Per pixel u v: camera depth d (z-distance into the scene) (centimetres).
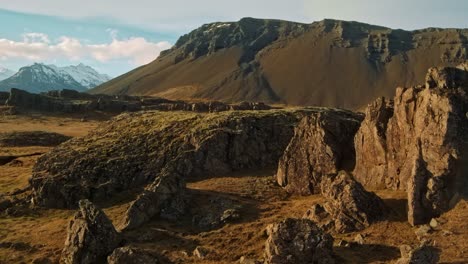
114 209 7156
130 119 11294
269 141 8994
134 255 4769
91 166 8356
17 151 12444
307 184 6912
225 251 5091
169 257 5016
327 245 4388
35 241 5953
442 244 4388
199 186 7631
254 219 5997
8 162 11175
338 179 5678
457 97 5306
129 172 8225
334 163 6775
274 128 9200
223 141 8719
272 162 8700
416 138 5453
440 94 5372
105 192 7731
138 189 7881
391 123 6041
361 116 8756
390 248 4547
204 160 8456
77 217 5412
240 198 6931
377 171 6131
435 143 5175
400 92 6041
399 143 5878
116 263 4728
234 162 8581
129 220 5962
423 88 5853
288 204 6512
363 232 4997
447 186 4975
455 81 5528
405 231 4816
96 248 5091
